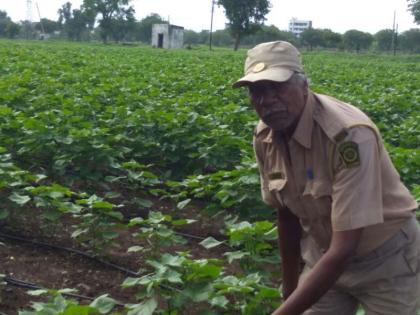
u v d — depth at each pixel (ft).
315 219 9.06
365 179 8.21
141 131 25.59
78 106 29.48
